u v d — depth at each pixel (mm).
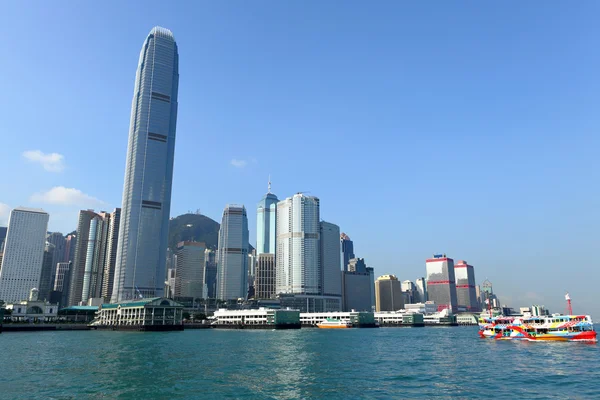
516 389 78250
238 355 132000
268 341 199500
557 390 77250
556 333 185125
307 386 80625
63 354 130250
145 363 109625
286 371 99062
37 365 104875
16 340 197125
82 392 73125
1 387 76938
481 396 72375
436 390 77375
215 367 103875
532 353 139500
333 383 83938
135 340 199125
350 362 117062
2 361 112438
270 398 70438
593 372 97312
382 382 85375
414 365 111375
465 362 117375
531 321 196750
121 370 97062
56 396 70250
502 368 105062
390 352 146375
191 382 83125
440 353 142750
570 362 115312
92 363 108750
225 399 69375
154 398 69375
